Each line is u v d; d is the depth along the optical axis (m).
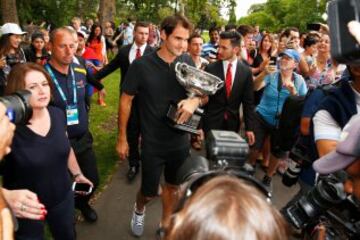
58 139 2.53
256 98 5.50
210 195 0.83
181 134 3.12
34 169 2.43
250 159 4.82
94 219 3.98
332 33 1.34
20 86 2.42
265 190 0.98
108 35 15.58
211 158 1.34
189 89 2.86
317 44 5.66
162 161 3.15
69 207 2.70
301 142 2.58
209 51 7.21
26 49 6.67
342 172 1.41
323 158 1.43
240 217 0.78
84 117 3.54
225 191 0.83
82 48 7.14
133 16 29.69
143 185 3.23
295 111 3.99
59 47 3.25
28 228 2.46
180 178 1.40
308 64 5.71
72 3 23.08
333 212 1.44
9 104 1.71
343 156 1.34
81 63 4.22
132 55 5.20
